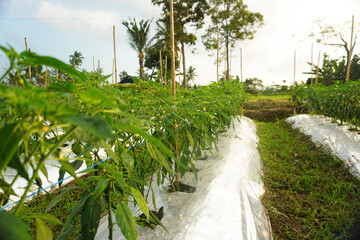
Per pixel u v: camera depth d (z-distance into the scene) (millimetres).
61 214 2418
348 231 2488
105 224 2014
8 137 495
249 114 11719
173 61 2326
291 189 3514
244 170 3678
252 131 7324
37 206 2451
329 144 5316
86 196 1026
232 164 3703
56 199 1106
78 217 2246
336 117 6566
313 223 2688
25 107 452
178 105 2057
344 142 5168
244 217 2338
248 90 25422
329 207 2943
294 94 9594
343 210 2820
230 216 2195
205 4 21844
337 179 3797
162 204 2293
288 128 8398
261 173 4078
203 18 23031
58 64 511
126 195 1283
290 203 3150
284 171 4223
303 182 3734
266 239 2299
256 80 27156
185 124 2182
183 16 22688
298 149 5547
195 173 2037
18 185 2541
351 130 5656
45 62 488
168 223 1947
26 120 557
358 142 5000
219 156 3916
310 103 7922
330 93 6656
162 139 2027
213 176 3088
